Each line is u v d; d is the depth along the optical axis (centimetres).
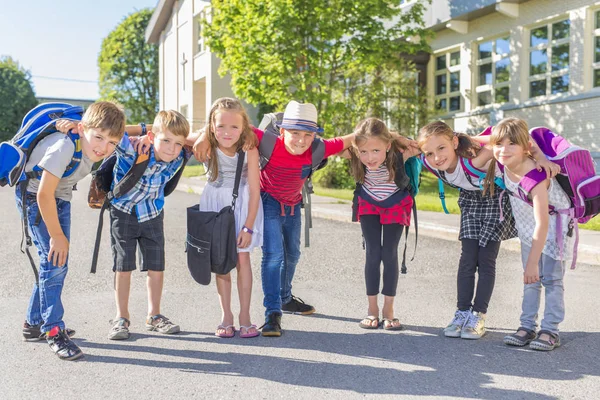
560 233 404
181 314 488
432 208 1179
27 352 391
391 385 337
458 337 430
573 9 1521
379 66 1795
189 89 3120
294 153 426
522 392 327
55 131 384
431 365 370
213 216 418
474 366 368
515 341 409
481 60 1853
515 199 416
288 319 481
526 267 393
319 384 338
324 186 1748
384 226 454
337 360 379
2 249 772
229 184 434
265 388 332
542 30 1639
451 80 1995
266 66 1633
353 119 1820
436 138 419
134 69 4247
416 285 602
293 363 373
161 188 430
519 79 1694
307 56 1630
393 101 1858
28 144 377
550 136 416
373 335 437
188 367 365
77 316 479
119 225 422
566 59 1569
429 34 1709
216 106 414
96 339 421
